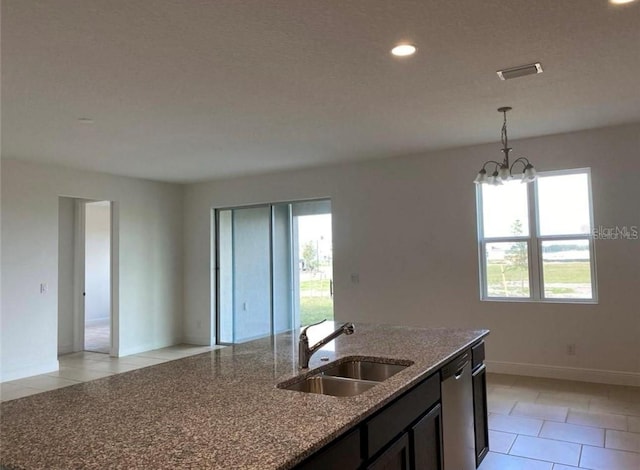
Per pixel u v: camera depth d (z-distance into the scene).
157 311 7.42
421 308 5.93
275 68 3.16
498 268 5.61
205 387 2.01
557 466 3.14
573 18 2.58
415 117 4.35
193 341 7.74
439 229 5.84
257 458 1.29
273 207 7.20
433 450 2.31
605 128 4.95
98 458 1.31
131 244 7.05
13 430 1.53
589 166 5.03
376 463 1.76
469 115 4.33
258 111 4.07
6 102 3.69
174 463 1.27
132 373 2.27
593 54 3.04
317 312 6.78
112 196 6.82
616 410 4.14
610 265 4.95
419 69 3.23
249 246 7.42
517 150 5.39
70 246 7.53
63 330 7.31
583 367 5.06
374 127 4.65
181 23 2.52
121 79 3.28
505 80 3.47
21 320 5.65
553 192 5.34
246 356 2.65
